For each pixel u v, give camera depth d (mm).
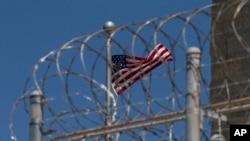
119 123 36719
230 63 41594
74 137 37094
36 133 36906
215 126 38656
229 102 35594
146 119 35812
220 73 41469
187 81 35000
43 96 37281
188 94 34906
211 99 41344
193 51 35156
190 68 35062
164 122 36000
